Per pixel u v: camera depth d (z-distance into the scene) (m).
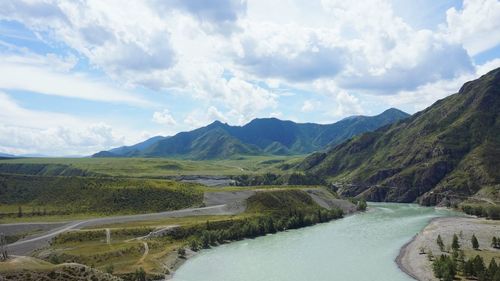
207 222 186.25
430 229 194.62
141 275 122.12
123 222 185.50
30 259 87.25
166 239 167.50
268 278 122.94
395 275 122.94
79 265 85.00
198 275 128.62
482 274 106.00
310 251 156.12
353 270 129.00
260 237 187.75
